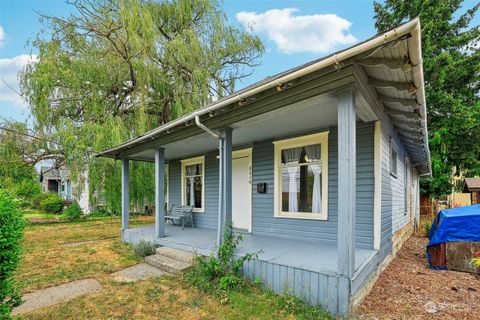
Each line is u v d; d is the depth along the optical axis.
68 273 4.66
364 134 4.58
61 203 17.47
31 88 10.05
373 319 2.94
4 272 2.36
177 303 3.40
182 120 4.64
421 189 16.95
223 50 12.49
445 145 14.05
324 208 5.05
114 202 11.12
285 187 5.79
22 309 3.29
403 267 5.11
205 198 7.87
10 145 11.95
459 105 13.10
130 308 3.29
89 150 10.25
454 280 4.34
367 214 4.50
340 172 2.97
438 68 13.38
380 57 2.56
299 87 3.23
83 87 10.41
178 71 11.65
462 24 13.98
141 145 6.79
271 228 5.94
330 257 3.89
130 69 11.38
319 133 5.11
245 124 4.32
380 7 15.59
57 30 10.40
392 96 3.67
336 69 2.77
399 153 6.80
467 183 14.88
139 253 5.75
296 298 3.27
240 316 3.01
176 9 11.67
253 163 6.46
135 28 10.37
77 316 3.11
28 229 10.18
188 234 6.59
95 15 10.73
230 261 4.10
